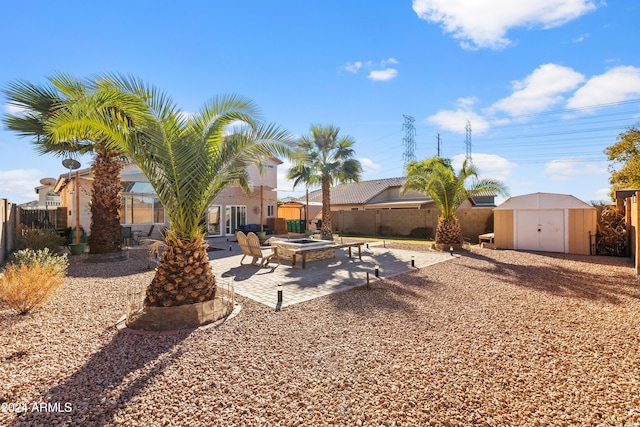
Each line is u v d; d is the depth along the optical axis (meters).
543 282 7.79
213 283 5.44
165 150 4.90
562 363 3.59
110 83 4.53
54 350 3.87
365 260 11.27
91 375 3.28
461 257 11.99
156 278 5.02
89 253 10.80
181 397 2.89
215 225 20.72
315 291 6.85
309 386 3.10
